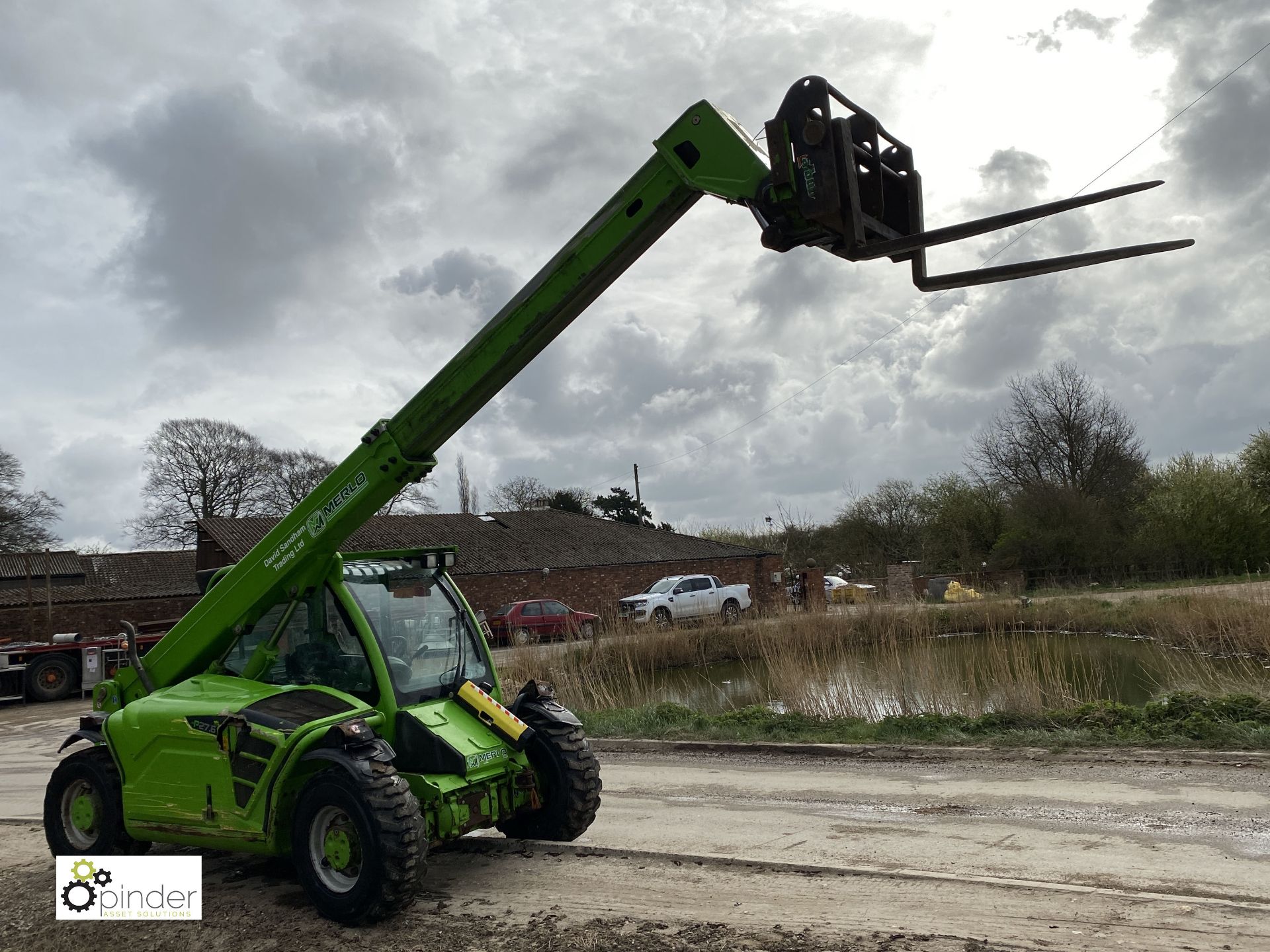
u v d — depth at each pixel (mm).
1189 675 12828
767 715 12039
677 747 10984
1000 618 25438
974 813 7133
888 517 54188
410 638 6145
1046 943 4352
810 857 6129
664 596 31734
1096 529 41250
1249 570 38906
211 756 5578
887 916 4809
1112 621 24328
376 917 4988
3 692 22422
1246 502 39625
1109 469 46188
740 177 4855
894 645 14188
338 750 5191
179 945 4988
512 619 29391
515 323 5512
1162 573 39625
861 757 9852
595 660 17766
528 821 6406
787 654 14219
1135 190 3852
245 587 6219
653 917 4977
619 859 6035
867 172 4695
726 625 22109
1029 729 10188
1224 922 4527
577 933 4801
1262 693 10531
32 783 11055
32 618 27172
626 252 5340
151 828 5848
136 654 6598
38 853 7133
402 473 5824
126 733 6004
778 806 7789
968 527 46938
